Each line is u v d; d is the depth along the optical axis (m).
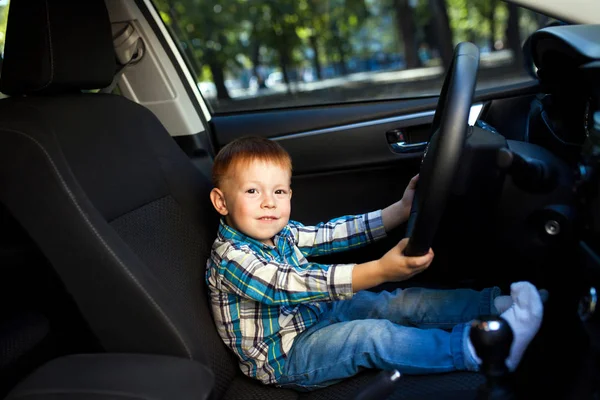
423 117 1.85
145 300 1.08
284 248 1.51
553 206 1.16
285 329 1.39
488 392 1.02
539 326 1.10
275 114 1.97
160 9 2.02
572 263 1.10
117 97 1.43
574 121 1.23
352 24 7.61
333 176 1.90
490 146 1.26
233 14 7.09
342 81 7.32
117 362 1.06
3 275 1.30
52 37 1.22
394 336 1.29
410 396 1.18
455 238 1.51
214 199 1.46
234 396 1.33
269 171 1.40
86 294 1.09
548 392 1.07
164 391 0.98
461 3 6.36
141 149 1.39
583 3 1.26
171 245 1.34
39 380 1.02
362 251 1.77
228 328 1.35
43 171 1.07
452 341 1.25
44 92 1.26
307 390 1.35
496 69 1.87
